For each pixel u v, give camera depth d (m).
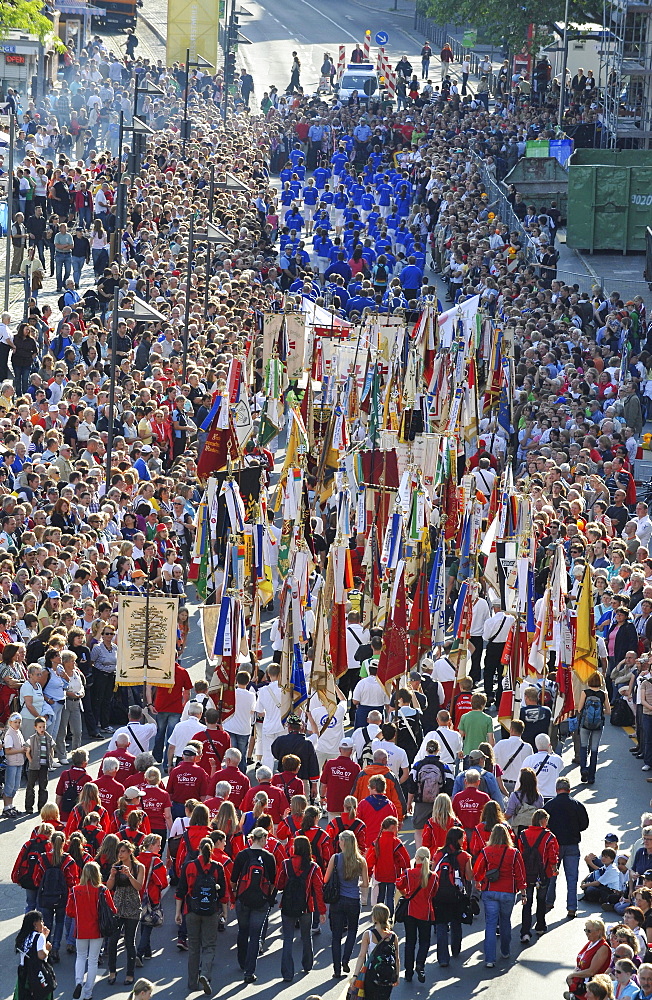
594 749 81.00
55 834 64.31
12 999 61.22
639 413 131.75
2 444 101.56
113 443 108.50
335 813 70.12
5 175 160.12
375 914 58.72
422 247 178.25
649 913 59.88
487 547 86.12
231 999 61.44
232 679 78.12
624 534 102.94
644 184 190.75
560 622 82.56
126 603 78.38
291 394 98.94
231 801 68.75
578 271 185.88
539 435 120.81
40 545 88.62
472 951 66.31
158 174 180.38
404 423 100.69
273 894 63.47
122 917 62.06
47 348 129.00
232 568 83.50
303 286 148.50
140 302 104.88
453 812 67.12
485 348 116.06
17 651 77.56
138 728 73.88
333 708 77.19
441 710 74.38
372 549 85.81
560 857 68.88
